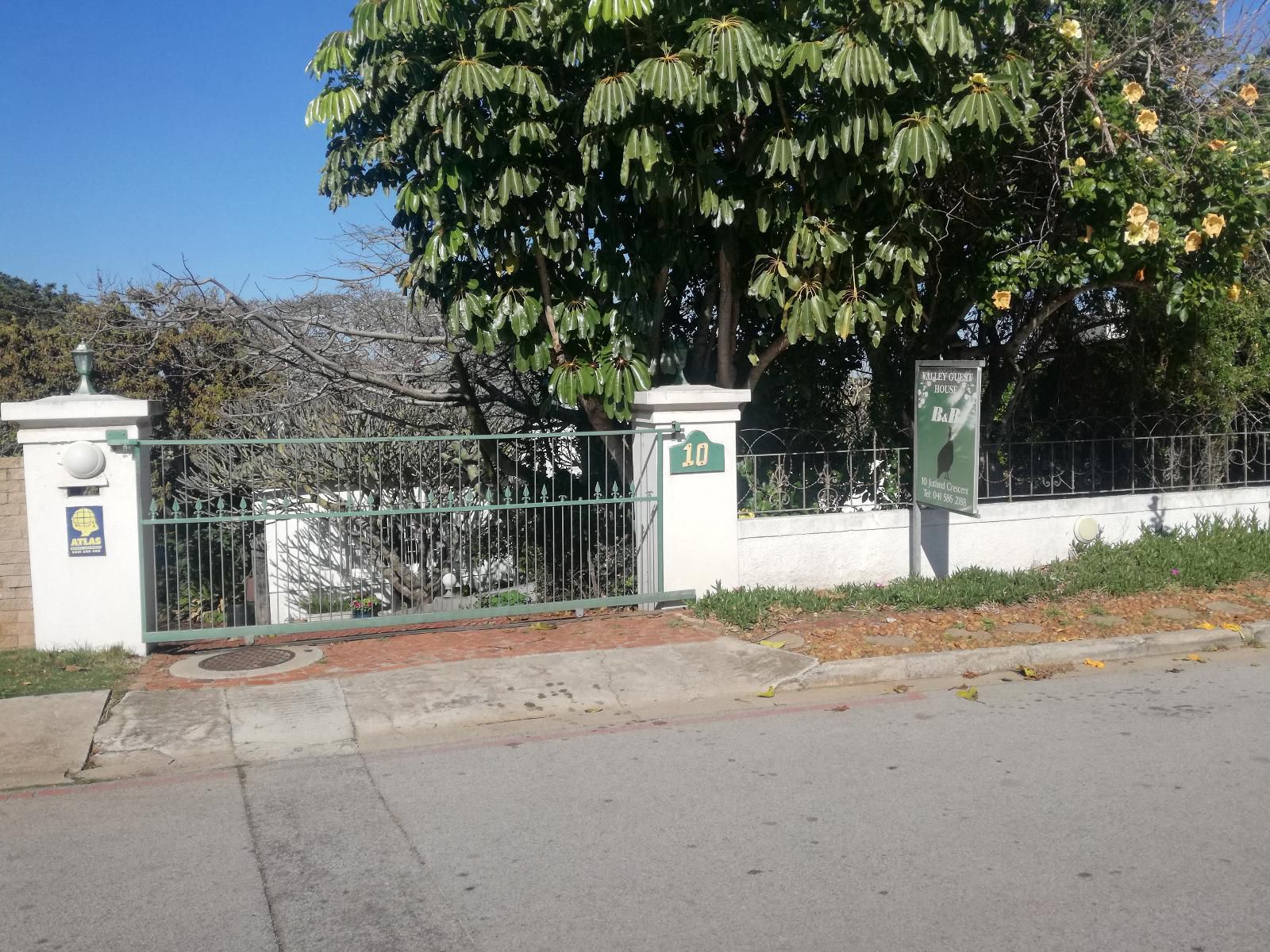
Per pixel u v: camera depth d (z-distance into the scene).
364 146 9.12
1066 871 4.61
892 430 11.43
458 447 10.05
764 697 7.52
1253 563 10.67
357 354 13.31
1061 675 7.99
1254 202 9.59
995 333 12.17
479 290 9.09
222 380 15.37
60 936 4.20
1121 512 11.69
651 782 5.79
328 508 11.05
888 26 8.09
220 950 4.07
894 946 4.00
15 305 26.55
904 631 8.73
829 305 9.17
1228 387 11.96
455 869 4.74
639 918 4.25
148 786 5.88
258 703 7.15
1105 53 9.85
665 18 8.38
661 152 8.30
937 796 5.52
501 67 8.48
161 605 9.83
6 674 7.59
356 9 8.20
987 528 10.99
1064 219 10.41
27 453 8.00
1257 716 6.88
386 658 8.25
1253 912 4.23
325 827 5.24
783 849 4.88
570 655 8.20
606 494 10.41
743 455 10.61
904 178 9.51
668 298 10.55
